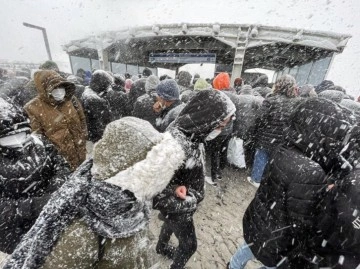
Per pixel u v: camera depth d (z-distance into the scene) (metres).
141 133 0.85
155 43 11.99
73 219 0.80
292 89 2.93
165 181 0.90
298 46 9.37
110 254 0.86
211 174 3.57
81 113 2.75
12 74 7.29
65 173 1.47
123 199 0.80
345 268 1.03
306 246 1.29
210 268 2.19
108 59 12.20
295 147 1.34
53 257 0.76
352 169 1.11
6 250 1.25
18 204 1.21
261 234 1.46
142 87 4.30
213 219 2.86
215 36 9.35
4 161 1.19
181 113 1.41
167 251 2.16
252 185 3.72
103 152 0.83
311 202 1.17
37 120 2.18
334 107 1.23
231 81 9.58
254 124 3.37
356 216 0.95
